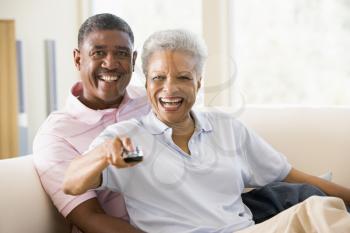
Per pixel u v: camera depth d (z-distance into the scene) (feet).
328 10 10.51
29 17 12.00
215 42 10.73
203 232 5.67
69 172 5.17
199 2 11.59
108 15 6.71
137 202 5.79
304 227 4.97
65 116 6.60
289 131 7.77
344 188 6.70
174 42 5.74
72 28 12.03
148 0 11.98
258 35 10.98
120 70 6.64
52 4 11.96
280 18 10.82
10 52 11.34
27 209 5.96
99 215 5.83
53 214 6.45
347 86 10.46
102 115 6.61
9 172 5.95
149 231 5.71
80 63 6.83
